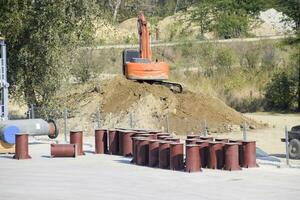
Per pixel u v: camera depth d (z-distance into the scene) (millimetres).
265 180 30484
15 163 37812
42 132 45219
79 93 64312
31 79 61750
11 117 67875
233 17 141250
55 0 59500
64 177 32344
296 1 106875
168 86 66062
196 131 55750
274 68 101938
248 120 61531
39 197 26984
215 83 99875
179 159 34500
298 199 25828
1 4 60875
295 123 67375
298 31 103812
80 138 41656
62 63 60719
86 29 61094
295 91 87500
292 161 37500
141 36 63500
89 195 27312
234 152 33844
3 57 51094
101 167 35938
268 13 146625
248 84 97812
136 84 62094
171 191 27984
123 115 57312
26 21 60375
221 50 111188
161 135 39375
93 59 104875
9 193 27984
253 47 113312
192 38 125938
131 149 40750
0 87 50969
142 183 30250
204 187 28812
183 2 178500
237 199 25938
